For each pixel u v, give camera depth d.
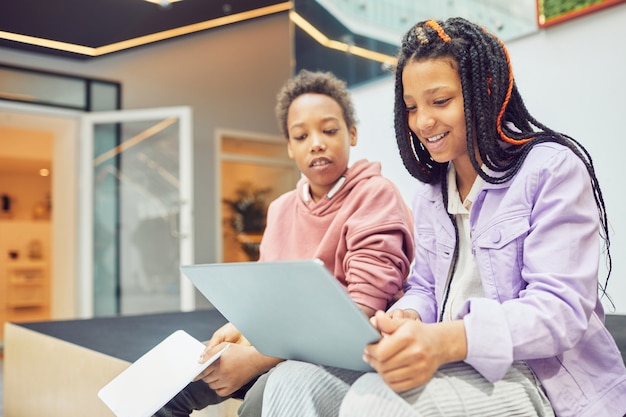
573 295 0.59
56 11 3.55
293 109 1.09
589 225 0.64
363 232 0.95
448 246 0.80
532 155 0.69
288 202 1.16
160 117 4.36
